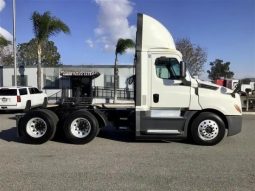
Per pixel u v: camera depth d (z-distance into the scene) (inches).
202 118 436.5
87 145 439.2
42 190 262.7
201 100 438.6
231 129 442.6
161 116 440.1
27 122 450.6
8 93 893.8
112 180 288.0
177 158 367.9
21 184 277.0
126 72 1419.8
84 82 1359.5
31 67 1454.2
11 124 653.9
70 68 1437.0
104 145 439.2
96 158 366.6
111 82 1435.8
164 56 439.5
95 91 1414.9
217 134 436.5
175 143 453.1
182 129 441.4
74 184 277.1
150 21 445.1
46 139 448.1
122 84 1422.2
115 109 466.6
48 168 326.3
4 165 337.7
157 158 367.6
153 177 297.0
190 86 440.5
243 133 542.9
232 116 442.0
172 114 441.1
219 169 323.3
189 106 439.2
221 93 442.3
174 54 439.8
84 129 448.1
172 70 441.1
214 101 438.9
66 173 309.0
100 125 460.1
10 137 503.2
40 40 1143.0
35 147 428.1
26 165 337.4
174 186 272.4
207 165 338.3
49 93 1433.3
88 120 445.4
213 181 285.4
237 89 447.8
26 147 428.1
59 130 468.1
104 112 461.4
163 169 323.0
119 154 386.3
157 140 473.4
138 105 440.5
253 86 1290.6
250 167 331.0
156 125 440.1
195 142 443.2
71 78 1370.6
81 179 290.7
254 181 285.6
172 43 452.8
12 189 265.0
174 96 438.9
